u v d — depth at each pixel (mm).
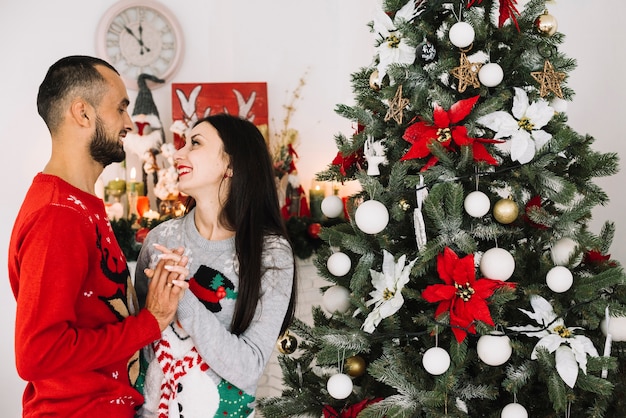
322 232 1755
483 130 1666
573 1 2961
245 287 1572
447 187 1584
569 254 1588
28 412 1426
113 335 1362
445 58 1635
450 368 1550
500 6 1608
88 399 1393
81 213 1386
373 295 1665
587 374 1527
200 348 1479
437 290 1535
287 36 3709
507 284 1524
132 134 3293
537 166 1573
